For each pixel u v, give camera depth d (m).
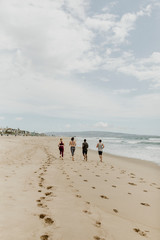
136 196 5.19
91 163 11.41
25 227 2.71
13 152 13.79
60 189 5.12
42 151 17.62
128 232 3.03
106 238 2.70
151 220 3.71
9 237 2.38
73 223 3.04
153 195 5.36
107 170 9.13
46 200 4.06
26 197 4.12
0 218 2.92
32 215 3.17
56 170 8.03
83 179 6.74
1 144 18.59
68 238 2.54
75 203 4.10
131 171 9.35
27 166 8.49
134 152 20.55
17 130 137.38
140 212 4.08
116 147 28.30
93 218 3.39
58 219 3.12
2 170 7.04
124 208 4.24
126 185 6.35
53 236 2.54
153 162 12.95
